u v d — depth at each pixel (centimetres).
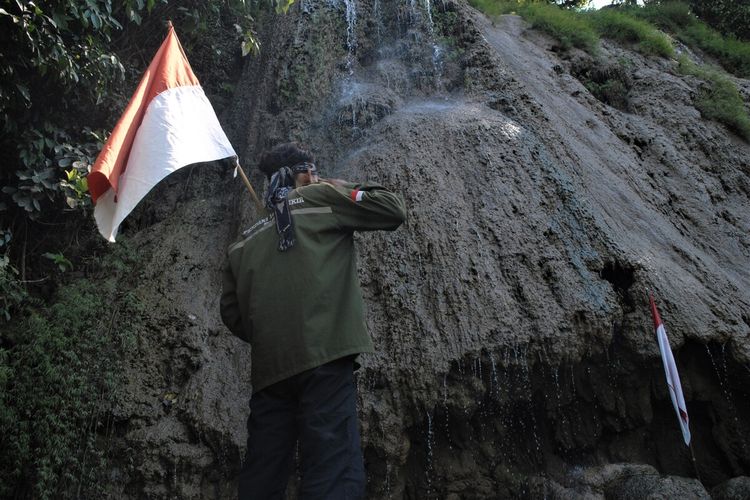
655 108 859
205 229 589
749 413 498
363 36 719
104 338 480
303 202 296
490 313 473
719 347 498
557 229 535
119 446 443
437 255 504
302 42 678
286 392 280
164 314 510
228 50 746
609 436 498
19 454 417
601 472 469
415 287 490
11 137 554
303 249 285
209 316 514
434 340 461
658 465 497
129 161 331
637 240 585
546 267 507
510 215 534
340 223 296
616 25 1012
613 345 492
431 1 735
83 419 443
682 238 646
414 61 692
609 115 805
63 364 458
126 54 656
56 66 526
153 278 542
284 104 644
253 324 284
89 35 558
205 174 643
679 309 503
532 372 471
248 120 670
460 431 464
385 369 453
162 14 666
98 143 576
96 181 328
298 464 426
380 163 561
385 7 741
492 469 471
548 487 463
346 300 287
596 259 525
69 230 582
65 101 567
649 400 491
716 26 1325
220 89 725
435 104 649
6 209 560
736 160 838
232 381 471
